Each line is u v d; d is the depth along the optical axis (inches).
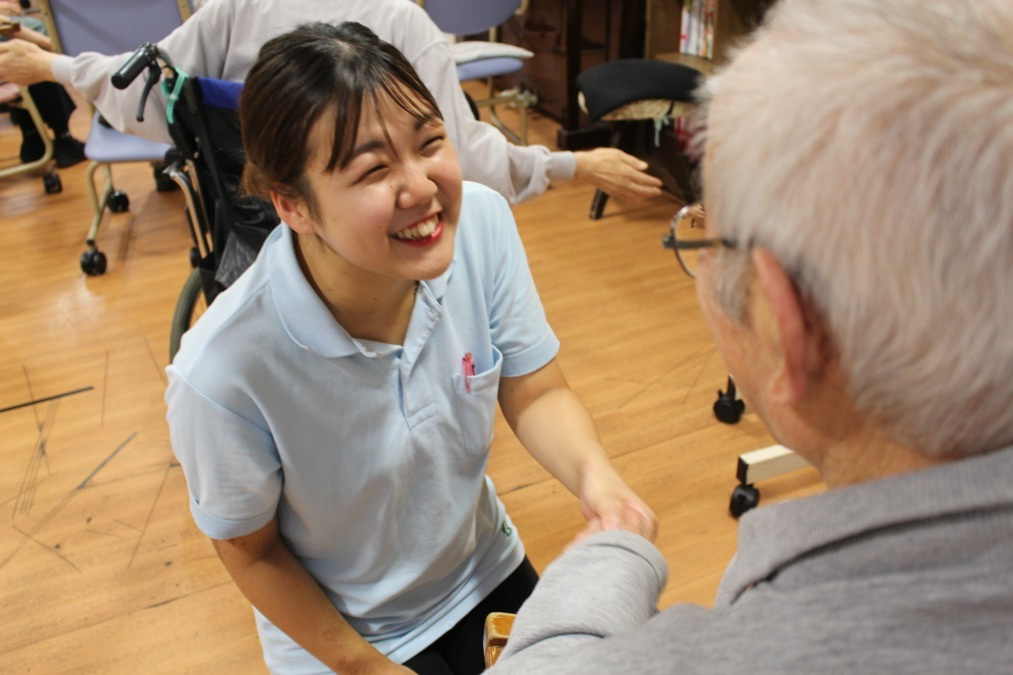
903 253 14.3
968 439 15.5
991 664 14.0
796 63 15.8
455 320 38.9
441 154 31.4
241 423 34.6
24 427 90.2
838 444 18.1
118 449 86.4
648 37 143.6
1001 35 14.7
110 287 117.8
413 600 44.9
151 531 76.4
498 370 40.5
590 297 110.2
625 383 93.0
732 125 16.7
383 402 37.0
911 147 14.1
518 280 42.5
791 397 17.4
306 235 32.8
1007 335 14.1
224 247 66.3
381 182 30.1
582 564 25.2
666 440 84.3
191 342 34.5
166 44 64.7
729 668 15.8
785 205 15.5
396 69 29.9
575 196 140.9
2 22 84.9
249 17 64.3
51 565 73.2
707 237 19.3
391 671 42.6
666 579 26.9
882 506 15.2
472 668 45.8
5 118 189.2
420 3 130.7
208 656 64.9
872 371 15.6
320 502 38.6
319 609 41.2
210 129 59.9
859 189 14.5
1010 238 13.7
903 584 14.9
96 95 71.1
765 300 17.5
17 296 116.5
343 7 65.3
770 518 17.3
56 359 101.7
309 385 35.1
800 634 15.5
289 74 28.9
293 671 44.6
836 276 15.1
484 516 47.3
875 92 14.5
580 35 151.7
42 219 139.9
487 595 47.7
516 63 140.8
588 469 41.9
